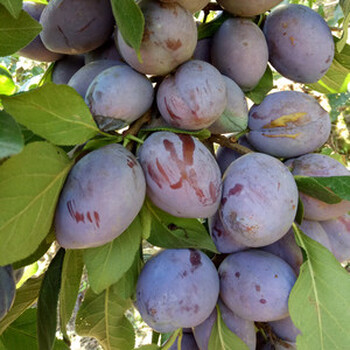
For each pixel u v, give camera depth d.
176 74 0.16
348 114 0.54
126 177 0.14
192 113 0.16
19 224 0.12
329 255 0.19
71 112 0.14
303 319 0.17
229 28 0.20
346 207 0.19
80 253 0.18
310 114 0.20
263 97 0.21
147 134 0.17
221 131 0.20
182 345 0.22
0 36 0.13
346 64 0.24
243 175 0.17
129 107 0.16
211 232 0.20
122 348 0.22
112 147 0.15
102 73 0.17
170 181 0.15
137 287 0.18
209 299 0.17
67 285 0.18
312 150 0.21
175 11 0.16
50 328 0.16
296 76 0.22
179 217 0.18
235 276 0.19
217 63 0.20
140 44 0.15
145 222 0.17
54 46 0.19
